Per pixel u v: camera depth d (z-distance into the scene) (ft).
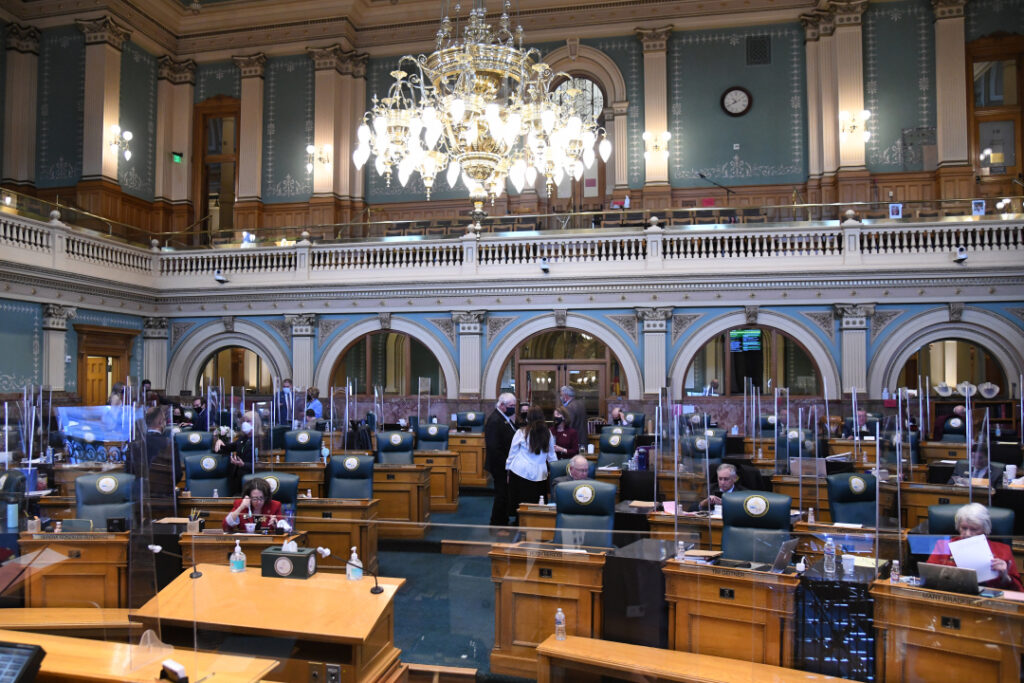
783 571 14.89
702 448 27.86
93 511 14.25
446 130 31.68
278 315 56.80
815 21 61.87
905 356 48.91
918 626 13.42
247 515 19.97
